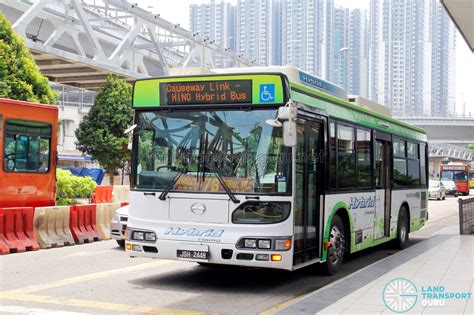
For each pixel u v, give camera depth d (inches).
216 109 338.3
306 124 356.2
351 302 290.8
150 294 329.1
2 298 310.3
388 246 585.0
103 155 1437.0
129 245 349.1
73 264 434.9
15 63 820.6
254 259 318.3
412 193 603.8
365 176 462.0
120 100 1434.5
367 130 469.1
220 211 326.3
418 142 634.8
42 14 1137.4
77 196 784.9
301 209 345.7
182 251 331.3
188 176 336.5
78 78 1541.6
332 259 400.2
